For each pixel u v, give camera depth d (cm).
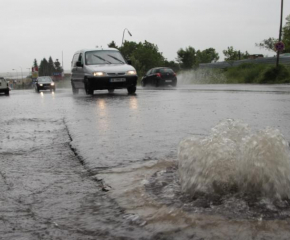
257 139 218
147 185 258
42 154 394
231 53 5988
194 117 670
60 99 1358
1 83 2367
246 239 174
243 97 1155
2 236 190
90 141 457
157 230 188
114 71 1434
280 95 1209
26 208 231
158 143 430
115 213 215
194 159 229
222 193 223
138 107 898
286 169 213
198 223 191
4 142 470
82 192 260
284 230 181
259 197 215
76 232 193
